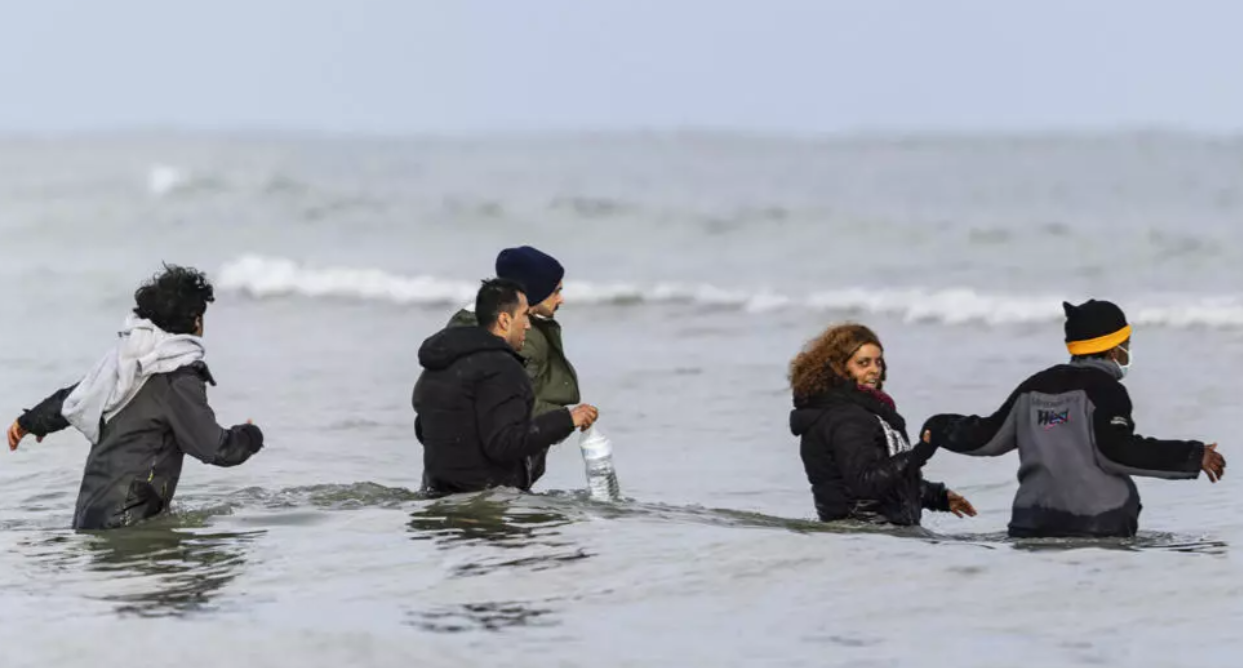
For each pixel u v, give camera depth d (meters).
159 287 26.38
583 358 60.38
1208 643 19.62
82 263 105.50
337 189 160.25
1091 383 25.61
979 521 31.98
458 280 96.44
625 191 180.88
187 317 26.55
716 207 135.38
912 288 88.25
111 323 70.56
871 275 97.56
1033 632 20.23
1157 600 21.62
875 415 26.73
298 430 43.25
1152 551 24.27
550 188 187.00
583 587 22.55
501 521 26.58
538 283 29.22
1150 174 188.75
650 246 117.44
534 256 29.30
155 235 127.12
